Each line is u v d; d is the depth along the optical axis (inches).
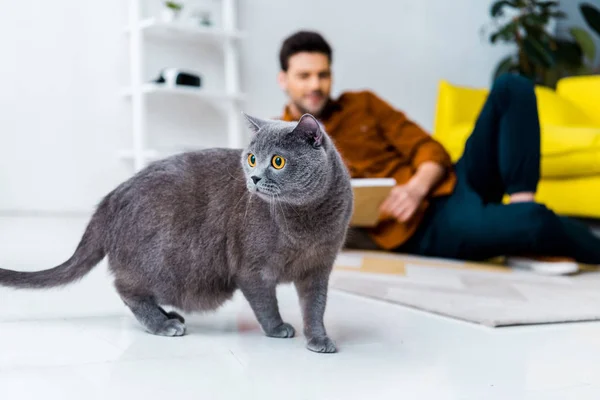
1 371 37.2
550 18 202.5
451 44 202.5
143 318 48.0
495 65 211.8
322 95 98.0
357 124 100.7
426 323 53.1
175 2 159.2
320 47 98.0
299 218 43.8
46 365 38.6
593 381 37.5
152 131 159.9
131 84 156.7
